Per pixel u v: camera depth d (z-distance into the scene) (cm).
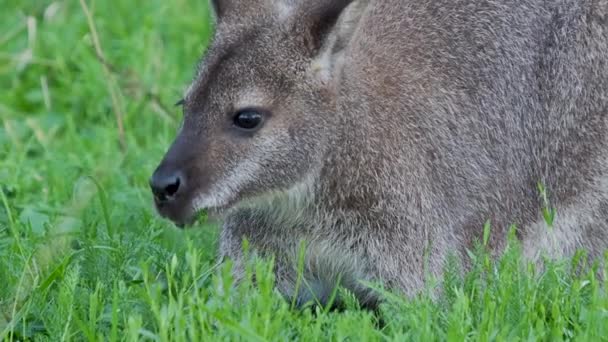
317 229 1202
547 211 1184
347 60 1192
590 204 1244
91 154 1525
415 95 1209
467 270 1212
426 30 1234
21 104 1694
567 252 1248
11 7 1844
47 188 1418
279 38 1170
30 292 1113
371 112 1189
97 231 1272
